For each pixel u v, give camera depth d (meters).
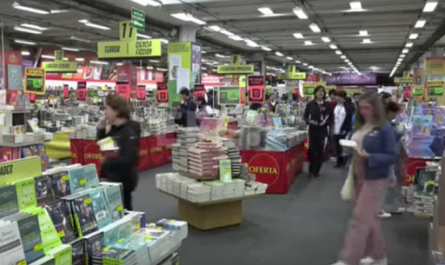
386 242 4.44
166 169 8.80
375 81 33.88
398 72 38.94
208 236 4.62
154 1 11.00
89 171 2.85
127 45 11.60
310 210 5.68
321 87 7.70
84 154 8.20
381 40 19.31
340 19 14.16
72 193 2.63
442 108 6.35
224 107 11.04
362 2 11.54
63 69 18.88
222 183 4.69
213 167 4.76
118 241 2.70
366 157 3.47
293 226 4.99
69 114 11.57
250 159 6.69
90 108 12.41
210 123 6.03
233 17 14.02
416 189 4.46
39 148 5.62
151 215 5.41
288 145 6.89
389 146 3.47
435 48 20.73
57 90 20.28
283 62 31.44
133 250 2.52
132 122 3.95
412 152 5.87
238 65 19.61
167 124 9.54
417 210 4.29
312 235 4.66
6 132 5.30
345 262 3.72
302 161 8.58
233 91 9.70
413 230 4.82
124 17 13.14
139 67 28.59
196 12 13.20
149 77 30.11
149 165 8.84
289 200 6.23
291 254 4.11
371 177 3.51
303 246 4.33
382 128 3.47
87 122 9.84
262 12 12.77
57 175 2.54
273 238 4.57
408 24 15.01
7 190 2.12
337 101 8.98
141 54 11.46
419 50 21.41
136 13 10.33
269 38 19.03
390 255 4.09
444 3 11.67
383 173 3.49
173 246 3.02
